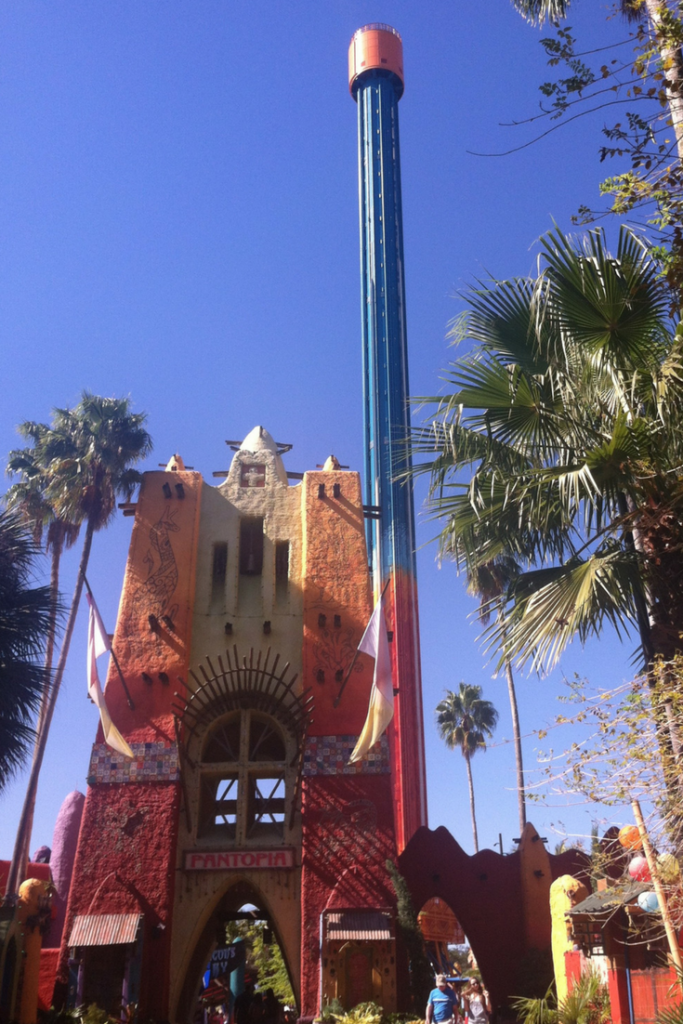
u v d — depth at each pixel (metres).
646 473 12.61
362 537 27.91
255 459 30.05
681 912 11.75
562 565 14.03
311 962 22.25
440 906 34.88
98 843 23.53
